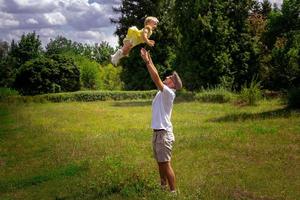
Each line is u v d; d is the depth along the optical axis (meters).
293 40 40.09
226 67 45.50
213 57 45.53
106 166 13.16
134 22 65.56
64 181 12.47
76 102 51.25
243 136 17.33
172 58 61.72
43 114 34.22
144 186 10.21
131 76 65.06
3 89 61.16
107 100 53.19
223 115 26.55
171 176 9.59
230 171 12.05
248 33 46.03
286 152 14.14
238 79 46.19
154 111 9.55
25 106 45.66
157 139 9.51
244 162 13.10
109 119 28.23
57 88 70.50
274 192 9.99
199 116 27.34
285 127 19.30
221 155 14.16
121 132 21.36
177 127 21.94
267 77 43.62
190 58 46.97
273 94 39.19
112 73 81.88
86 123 26.50
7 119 32.16
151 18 9.73
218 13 45.59
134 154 15.39
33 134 23.06
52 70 70.50
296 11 43.53
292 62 38.62
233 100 37.81
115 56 9.59
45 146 18.95
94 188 10.86
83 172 13.18
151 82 63.12
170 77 9.83
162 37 62.03
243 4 45.84
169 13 62.09
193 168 12.63
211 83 46.53
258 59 46.12
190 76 47.25
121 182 10.65
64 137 20.86
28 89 70.31
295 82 38.91
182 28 48.03
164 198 9.23
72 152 16.64
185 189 10.17
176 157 14.20
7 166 16.05
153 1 64.06
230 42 45.69
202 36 45.81
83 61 82.62
